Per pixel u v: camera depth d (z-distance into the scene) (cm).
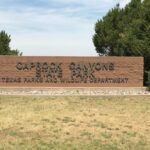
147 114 2373
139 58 3822
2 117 2239
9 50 5600
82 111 2461
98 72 3816
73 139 1770
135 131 1933
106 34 5466
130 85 3825
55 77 3809
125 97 3106
